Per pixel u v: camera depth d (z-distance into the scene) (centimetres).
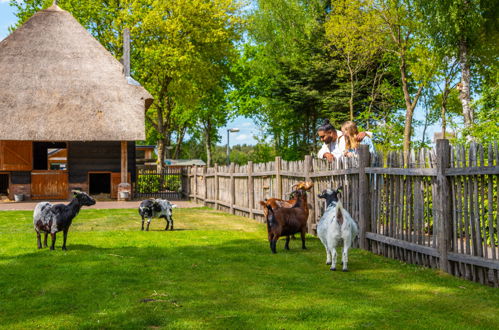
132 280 650
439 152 700
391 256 834
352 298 566
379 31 3081
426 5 2630
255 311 514
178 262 774
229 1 3628
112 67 2441
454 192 689
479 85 2820
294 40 4462
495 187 690
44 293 586
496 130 1124
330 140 1105
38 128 2114
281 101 4500
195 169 2227
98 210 1747
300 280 653
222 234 1115
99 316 497
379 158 875
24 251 867
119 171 2464
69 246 930
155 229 1212
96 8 3434
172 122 6272
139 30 3369
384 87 3741
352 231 725
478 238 640
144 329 460
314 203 1123
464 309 526
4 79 2250
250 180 1469
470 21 2469
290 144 5078
